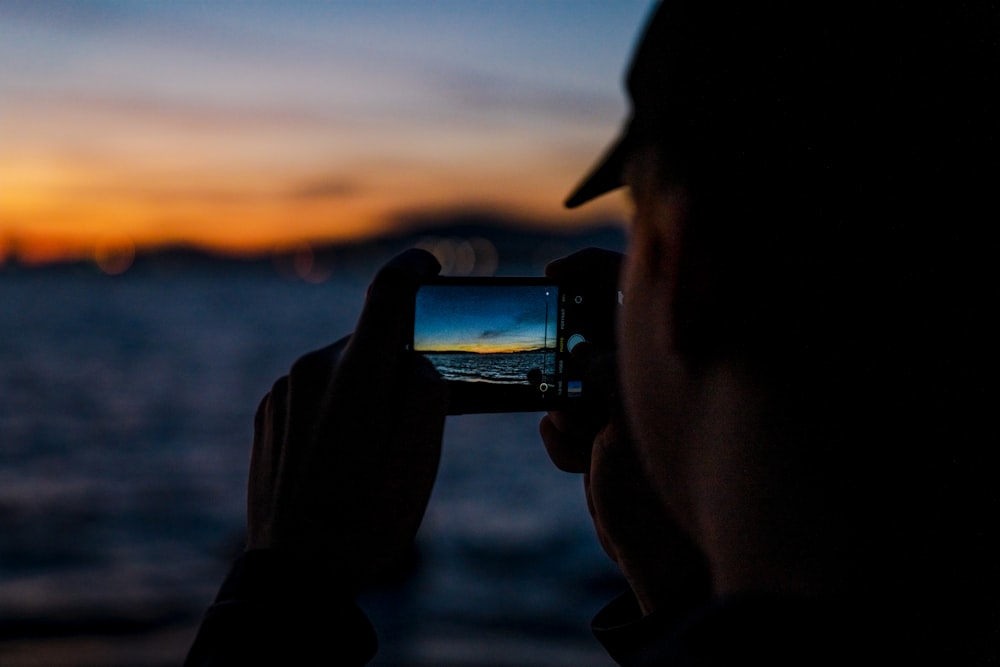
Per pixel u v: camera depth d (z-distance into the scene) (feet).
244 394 146.61
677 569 2.79
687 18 2.13
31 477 81.41
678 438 2.18
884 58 2.03
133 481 79.61
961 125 2.03
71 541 57.06
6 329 292.81
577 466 3.53
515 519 58.08
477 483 70.38
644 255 2.20
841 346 2.01
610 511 2.90
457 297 3.91
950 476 1.97
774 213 2.03
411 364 2.91
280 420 2.93
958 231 2.00
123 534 59.21
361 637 2.64
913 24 2.04
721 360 2.08
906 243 2.01
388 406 2.80
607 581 44.24
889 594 1.97
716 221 2.05
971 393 1.98
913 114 2.03
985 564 1.96
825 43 2.04
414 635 36.47
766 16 2.07
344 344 3.00
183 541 57.31
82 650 36.22
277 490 2.74
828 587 1.99
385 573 2.75
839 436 2.00
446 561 47.88
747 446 2.05
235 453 95.81
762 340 2.04
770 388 2.03
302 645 2.53
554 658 34.19
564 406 3.55
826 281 2.02
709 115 2.08
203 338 253.24
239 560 2.67
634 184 2.24
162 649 36.42
